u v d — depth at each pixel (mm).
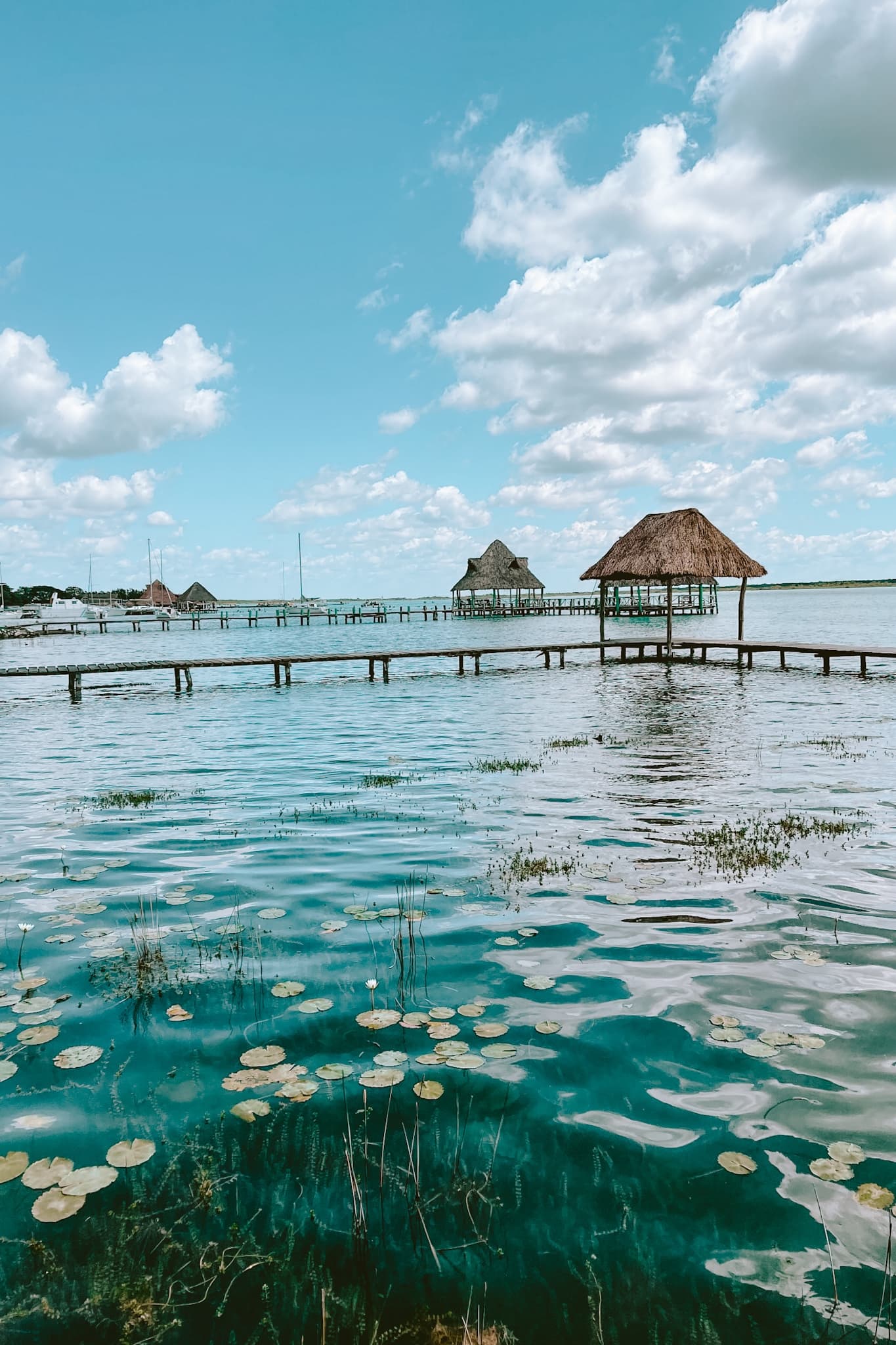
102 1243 2279
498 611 73688
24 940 4637
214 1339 1965
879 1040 3365
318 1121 2838
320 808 8141
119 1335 1976
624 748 11555
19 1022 3598
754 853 6145
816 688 20078
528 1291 2100
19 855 6531
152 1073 3162
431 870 5949
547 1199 2436
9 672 20734
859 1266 2150
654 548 26672
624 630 55375
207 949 4465
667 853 6242
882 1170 2527
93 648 50500
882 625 55438
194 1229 2336
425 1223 2354
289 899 5340
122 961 4328
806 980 3977
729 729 13367
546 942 4512
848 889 5340
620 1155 2637
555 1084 3066
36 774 10703
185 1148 2693
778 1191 2441
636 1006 3713
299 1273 2176
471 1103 2949
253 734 14648
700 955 4312
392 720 16031
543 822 7352
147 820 7734
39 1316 2041
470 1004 3742
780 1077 3086
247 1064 3215
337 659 24719
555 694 20250
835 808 7652
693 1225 2318
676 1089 3023
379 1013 3650
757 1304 2035
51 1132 2775
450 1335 1960
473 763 10719
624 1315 2012
